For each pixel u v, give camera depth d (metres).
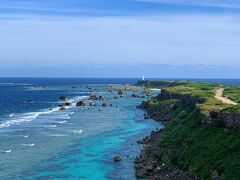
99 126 139.88
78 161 88.44
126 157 91.81
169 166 78.75
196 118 97.56
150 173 76.38
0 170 80.56
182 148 82.88
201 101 120.25
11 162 87.06
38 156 92.94
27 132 126.25
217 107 93.62
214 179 63.25
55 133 124.69
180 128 98.56
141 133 124.38
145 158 87.50
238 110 77.75
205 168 68.25
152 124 143.62
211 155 71.56
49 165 85.12
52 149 100.62
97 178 75.44
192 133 88.94
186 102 144.50
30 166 83.94
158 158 86.81
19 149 100.19
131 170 80.62
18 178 75.31
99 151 98.62
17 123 148.12
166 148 89.38
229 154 67.81
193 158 75.19
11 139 113.75
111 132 126.81
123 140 112.88
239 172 60.41
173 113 146.38
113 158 90.75
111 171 80.19
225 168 64.31
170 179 70.38
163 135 105.88
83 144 107.38
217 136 78.19
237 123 75.69
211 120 86.88
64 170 81.25
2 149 99.81
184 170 73.75
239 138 70.50
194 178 67.81
